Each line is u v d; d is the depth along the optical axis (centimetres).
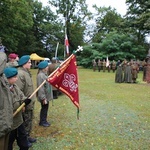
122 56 3856
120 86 1538
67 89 470
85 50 4141
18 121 387
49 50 5356
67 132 584
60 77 462
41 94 586
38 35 5275
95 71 3303
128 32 3953
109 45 3922
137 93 1235
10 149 393
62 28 4975
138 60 3647
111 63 3316
